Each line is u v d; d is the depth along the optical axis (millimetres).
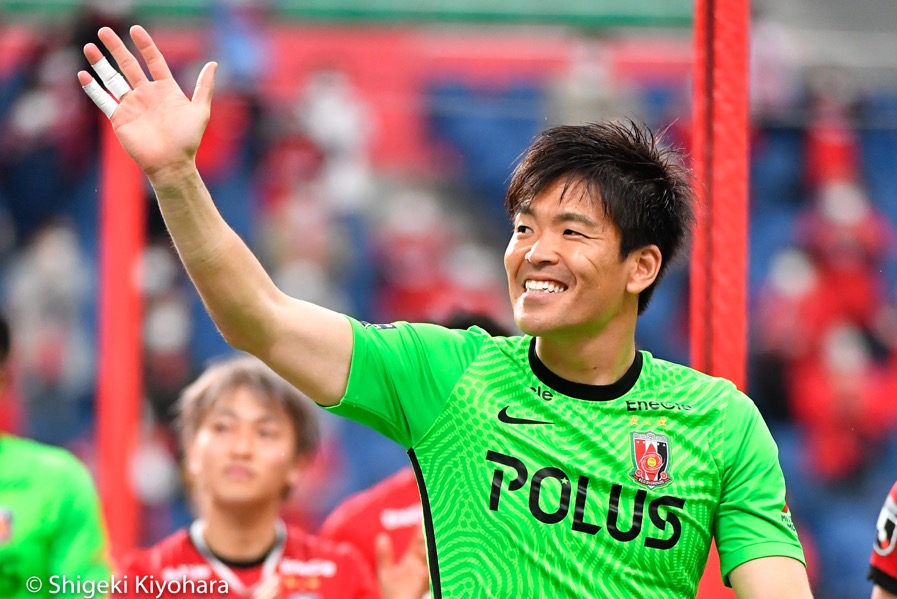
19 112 22312
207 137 21672
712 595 10281
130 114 7574
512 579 7816
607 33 26484
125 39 23562
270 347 7793
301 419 14086
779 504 8211
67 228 21688
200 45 24172
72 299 21469
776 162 22219
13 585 13094
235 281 7570
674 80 25953
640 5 26391
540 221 8156
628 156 8336
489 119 22641
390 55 26234
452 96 26656
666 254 8570
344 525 15258
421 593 13164
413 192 22656
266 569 14180
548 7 26438
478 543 7910
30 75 22719
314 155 22203
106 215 17656
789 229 22328
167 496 20281
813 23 28078
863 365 22422
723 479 8219
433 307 22609
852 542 21500
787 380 22406
